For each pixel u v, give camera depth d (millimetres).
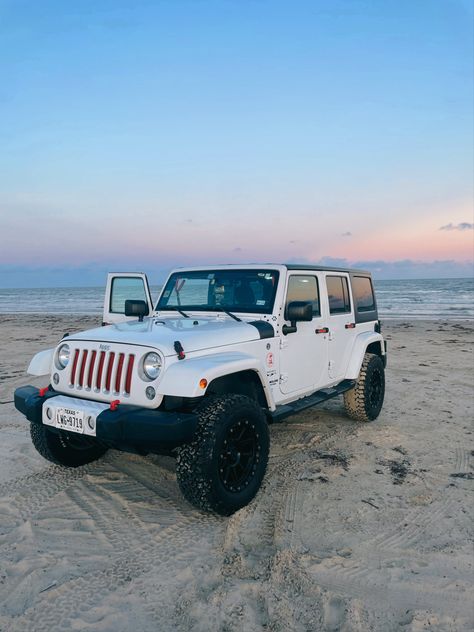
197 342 3830
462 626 2615
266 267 4887
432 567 3133
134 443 3418
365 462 4863
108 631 2600
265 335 4441
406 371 9602
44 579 3041
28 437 5703
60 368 4113
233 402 3668
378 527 3625
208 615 2701
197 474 3453
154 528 3627
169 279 5457
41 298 66500
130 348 3703
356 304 6211
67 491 4238
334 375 5613
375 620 2664
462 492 4195
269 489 4250
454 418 6379
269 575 3047
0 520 3773
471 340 14367
